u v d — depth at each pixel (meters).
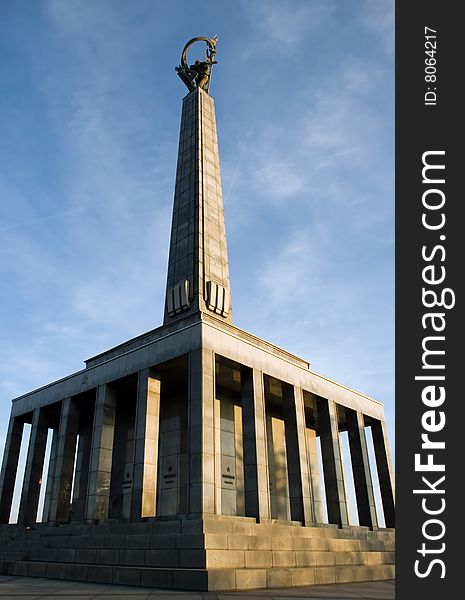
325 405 30.83
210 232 31.00
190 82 39.88
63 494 27.55
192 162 33.94
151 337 27.28
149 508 22.02
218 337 23.69
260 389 25.17
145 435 23.22
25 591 13.36
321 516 33.62
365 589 15.29
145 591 13.59
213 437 21.12
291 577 16.22
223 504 25.33
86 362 31.73
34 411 32.59
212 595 12.70
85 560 20.20
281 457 31.66
